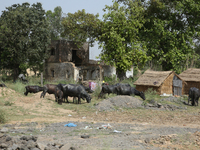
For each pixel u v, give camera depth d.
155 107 22.05
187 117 17.67
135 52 37.00
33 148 7.04
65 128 11.71
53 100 22.94
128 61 36.97
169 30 41.44
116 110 20.08
